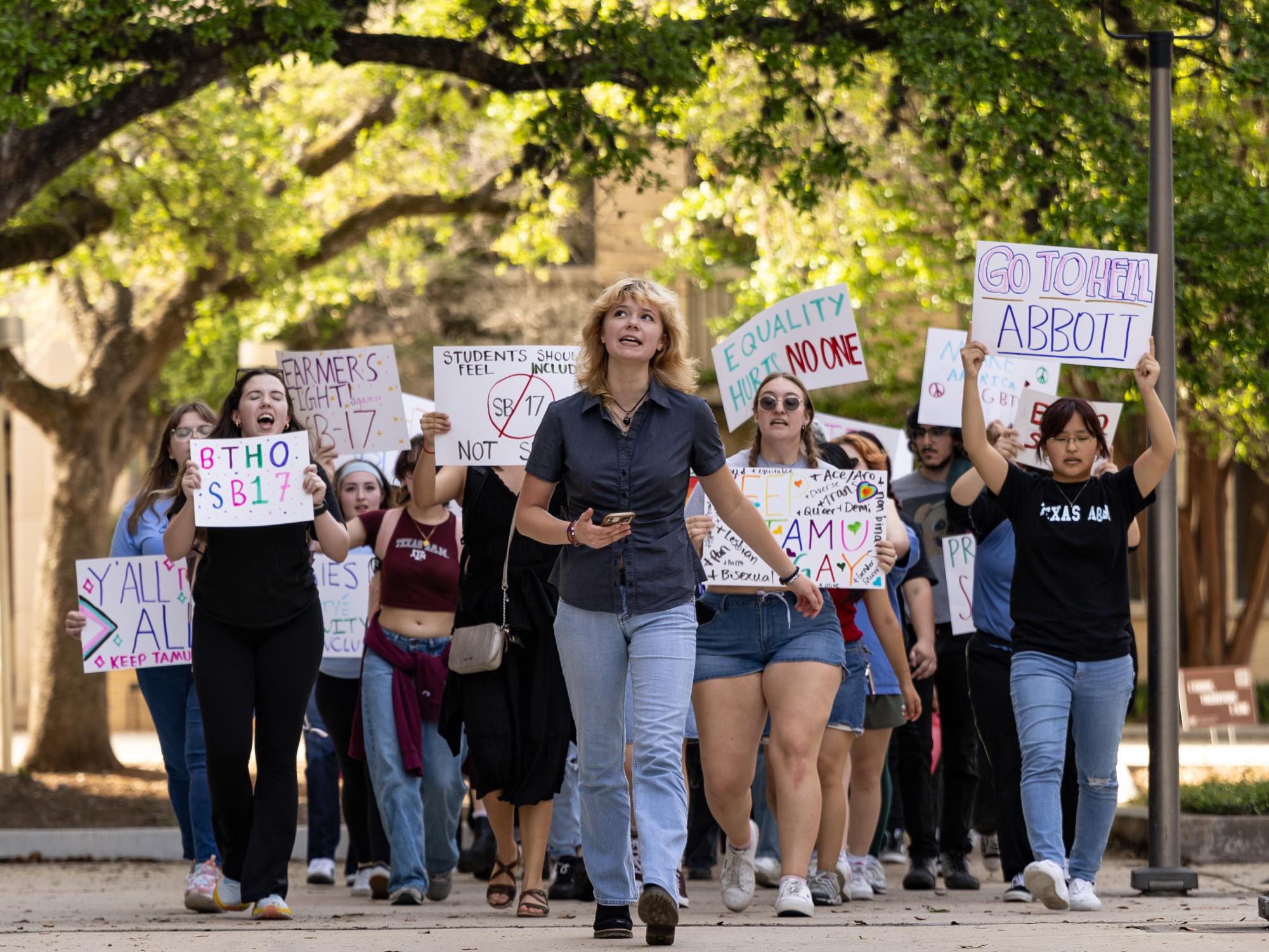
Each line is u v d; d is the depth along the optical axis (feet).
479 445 87.10
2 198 132.26
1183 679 217.97
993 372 110.32
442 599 94.73
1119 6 135.74
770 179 189.67
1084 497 82.48
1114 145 128.16
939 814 124.88
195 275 195.93
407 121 197.26
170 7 121.49
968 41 124.67
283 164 201.67
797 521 83.20
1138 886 95.66
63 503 196.54
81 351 202.59
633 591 63.31
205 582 81.20
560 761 83.56
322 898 102.01
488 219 247.09
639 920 79.51
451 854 96.63
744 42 134.51
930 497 110.73
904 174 189.47
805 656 77.41
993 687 92.73
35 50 119.03
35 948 65.10
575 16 131.54
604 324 64.69
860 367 107.24
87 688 195.93
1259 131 164.04
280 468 81.05
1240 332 130.11
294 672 81.71
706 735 79.25
